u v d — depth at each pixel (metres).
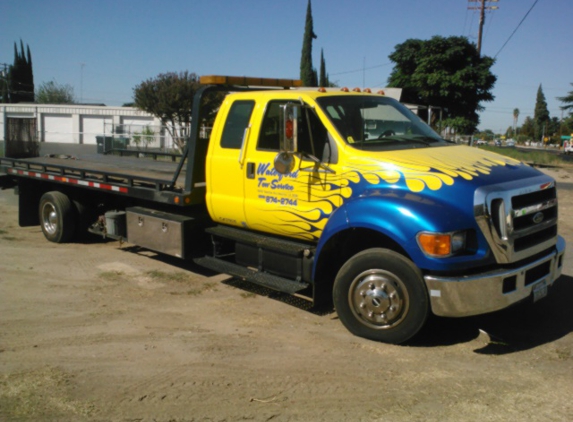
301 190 5.69
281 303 6.29
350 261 5.14
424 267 4.68
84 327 5.52
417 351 4.91
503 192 4.69
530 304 6.11
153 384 4.30
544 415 3.80
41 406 3.97
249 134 6.16
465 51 37.78
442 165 5.06
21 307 6.11
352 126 5.64
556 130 118.19
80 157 11.52
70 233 9.15
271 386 4.27
